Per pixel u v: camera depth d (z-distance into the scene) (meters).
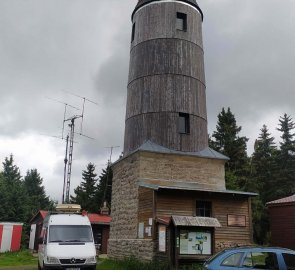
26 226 48.25
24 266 21.95
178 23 25.20
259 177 46.44
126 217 22.14
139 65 24.62
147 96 23.64
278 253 10.20
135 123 23.72
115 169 25.38
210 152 23.48
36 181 79.94
